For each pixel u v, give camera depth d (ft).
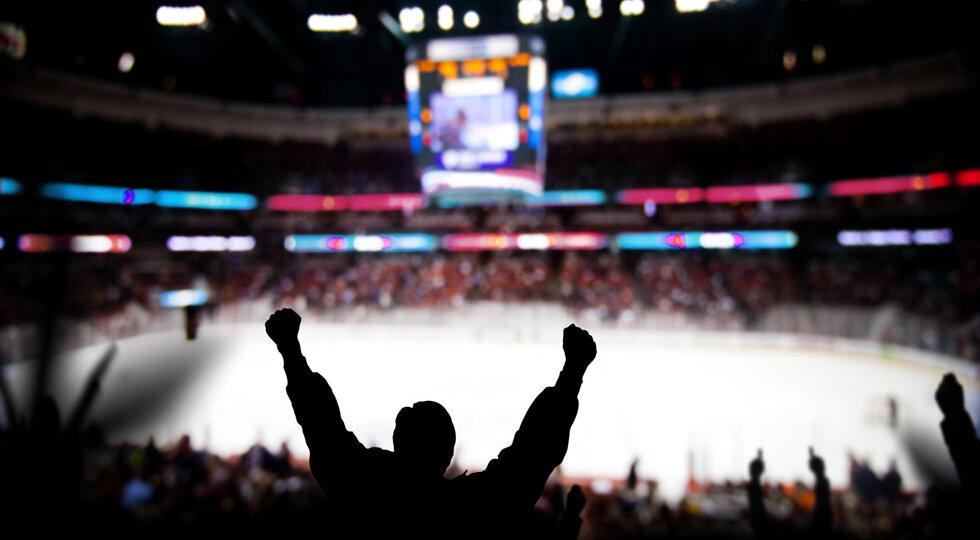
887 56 97.30
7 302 67.26
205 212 113.50
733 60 107.45
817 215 101.71
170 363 65.87
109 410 45.34
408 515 4.60
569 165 117.29
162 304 84.33
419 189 120.47
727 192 107.86
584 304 97.30
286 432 44.57
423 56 71.36
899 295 82.89
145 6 81.56
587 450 42.19
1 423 21.90
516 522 4.60
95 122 104.73
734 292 98.12
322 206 121.19
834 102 104.42
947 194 87.61
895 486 26.37
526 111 70.03
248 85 118.42
